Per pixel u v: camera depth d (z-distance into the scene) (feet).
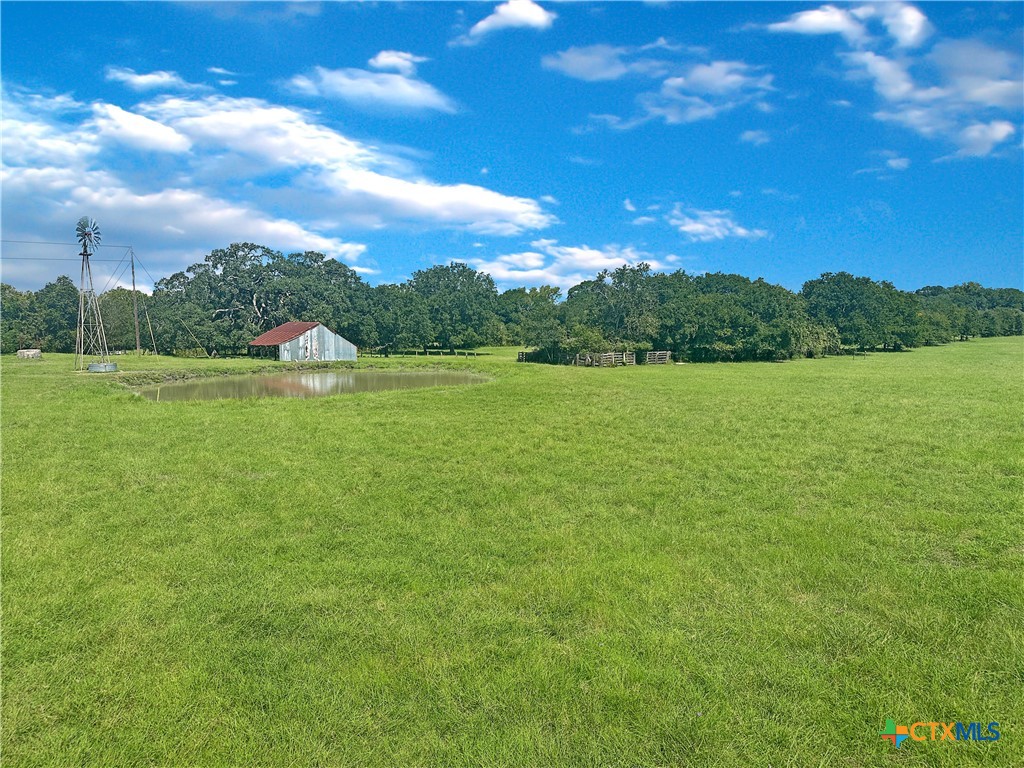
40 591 24.90
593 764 15.42
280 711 17.43
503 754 15.69
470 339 272.92
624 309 223.92
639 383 115.65
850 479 41.06
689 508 35.55
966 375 128.16
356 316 277.44
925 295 560.61
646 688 18.28
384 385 131.44
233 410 79.00
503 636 21.30
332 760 15.61
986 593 23.91
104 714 17.44
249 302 298.97
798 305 259.19
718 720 16.90
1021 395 88.38
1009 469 43.09
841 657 19.89
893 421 64.90
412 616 22.76
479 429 62.85
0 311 318.65
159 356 253.44
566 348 190.80
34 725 16.97
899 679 18.60
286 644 20.97
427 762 15.53
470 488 40.32
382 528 32.73
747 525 32.60
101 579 26.32
